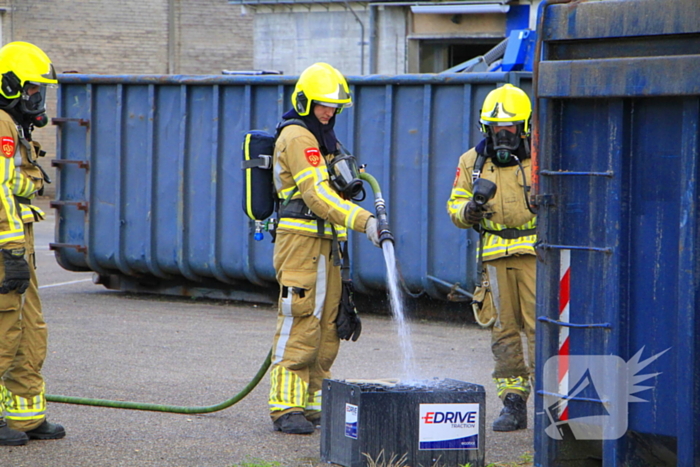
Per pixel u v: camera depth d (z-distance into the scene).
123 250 36.12
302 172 17.75
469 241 30.42
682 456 13.37
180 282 37.34
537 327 14.55
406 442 15.92
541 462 14.67
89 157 36.41
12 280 16.48
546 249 14.21
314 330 18.61
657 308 13.61
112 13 79.88
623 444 13.98
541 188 14.15
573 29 13.63
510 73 29.33
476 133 30.17
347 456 16.14
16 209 16.83
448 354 27.08
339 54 68.19
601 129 13.77
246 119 33.38
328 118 18.45
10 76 16.77
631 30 13.16
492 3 62.44
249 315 33.69
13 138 16.72
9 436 17.53
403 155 31.42
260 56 71.00
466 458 16.22
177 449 17.53
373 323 32.19
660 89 12.95
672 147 13.29
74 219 37.22
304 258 18.39
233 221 34.12
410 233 31.45
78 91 36.56
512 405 19.05
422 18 65.50
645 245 13.63
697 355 13.27
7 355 16.97
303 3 68.56
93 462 16.64
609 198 13.72
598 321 14.02
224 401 20.44
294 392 18.73
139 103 35.50
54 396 20.44
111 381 23.34
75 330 30.14
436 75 30.48
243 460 16.84
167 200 35.28
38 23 78.38
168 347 27.70
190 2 81.50
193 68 82.25
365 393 15.73
